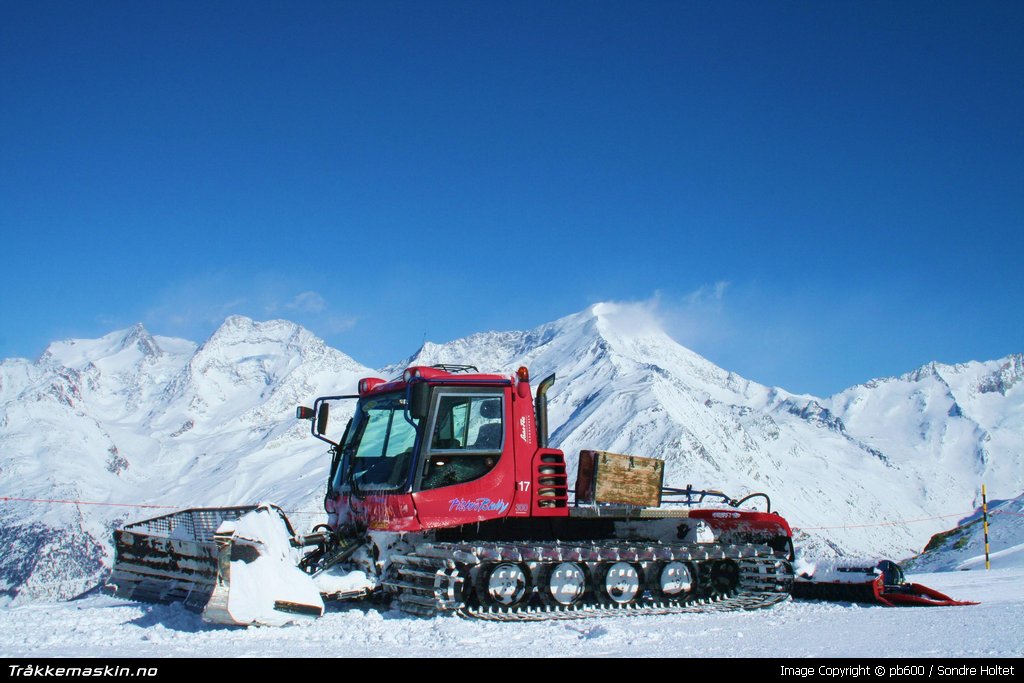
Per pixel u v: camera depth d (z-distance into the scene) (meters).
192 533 12.03
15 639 9.13
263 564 9.93
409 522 11.16
